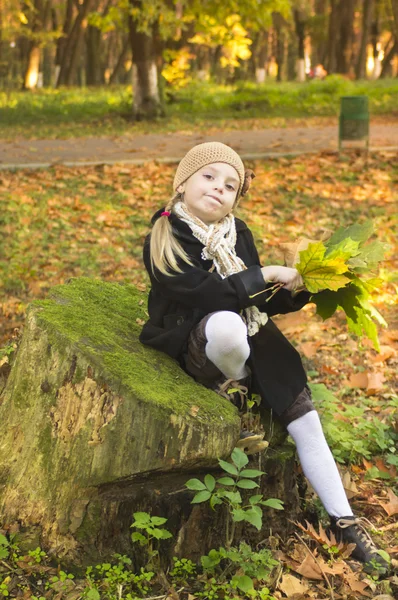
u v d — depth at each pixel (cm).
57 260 729
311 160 1166
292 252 321
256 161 1190
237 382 309
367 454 400
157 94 1970
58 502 299
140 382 294
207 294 295
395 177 1067
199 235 308
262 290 300
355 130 1177
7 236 798
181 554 298
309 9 4166
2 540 294
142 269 712
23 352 321
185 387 301
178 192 319
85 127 1839
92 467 293
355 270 315
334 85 2442
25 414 315
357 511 357
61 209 902
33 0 3897
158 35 1973
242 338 290
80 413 298
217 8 2008
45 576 289
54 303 343
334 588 300
